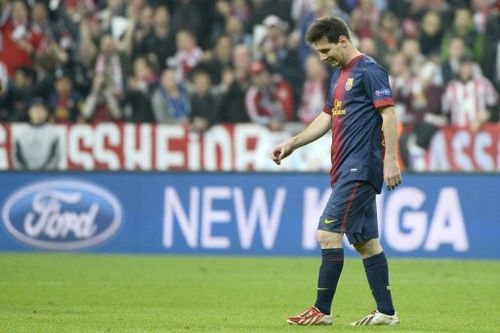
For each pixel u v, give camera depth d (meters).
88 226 59.91
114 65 70.75
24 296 38.09
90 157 62.31
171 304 35.72
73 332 26.88
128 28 72.50
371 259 28.48
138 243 59.47
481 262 55.41
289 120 68.62
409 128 62.62
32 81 70.50
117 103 70.12
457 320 31.08
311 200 58.25
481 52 71.19
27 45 71.94
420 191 57.53
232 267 51.59
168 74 68.50
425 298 38.47
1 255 58.00
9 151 62.59
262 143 62.12
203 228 59.09
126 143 62.19
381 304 28.44
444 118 67.06
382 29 71.81
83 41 71.94
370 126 27.95
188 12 74.56
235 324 29.03
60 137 62.34
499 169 61.16
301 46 71.69
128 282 43.91
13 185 60.34
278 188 58.56
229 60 70.75
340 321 30.08
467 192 57.25
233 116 68.12
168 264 53.06
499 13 72.38
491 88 67.31
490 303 36.75
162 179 59.47
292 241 58.38
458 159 61.88
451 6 74.12
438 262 55.28
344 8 75.06
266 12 74.00
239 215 58.84
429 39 72.06
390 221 57.56
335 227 27.89
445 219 57.34
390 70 68.81
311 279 45.75
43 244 60.12
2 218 60.44
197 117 66.69
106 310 33.44
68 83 69.94
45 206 60.16
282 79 69.88
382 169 28.16
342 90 28.16
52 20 73.12
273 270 50.06
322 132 29.38
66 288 41.19
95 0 74.19
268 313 32.75
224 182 59.03
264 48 70.81
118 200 59.69
